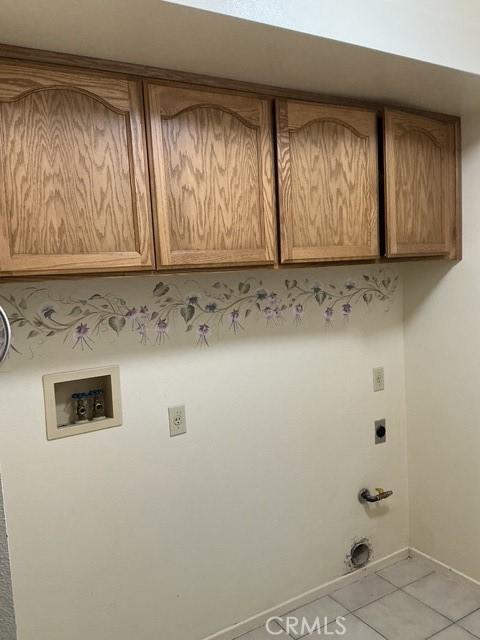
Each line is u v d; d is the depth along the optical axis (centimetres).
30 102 134
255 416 211
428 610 219
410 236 204
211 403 200
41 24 123
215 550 204
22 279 138
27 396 164
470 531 231
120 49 139
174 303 190
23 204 134
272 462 216
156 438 188
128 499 184
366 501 244
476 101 197
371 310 241
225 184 164
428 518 251
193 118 157
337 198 185
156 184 151
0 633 65
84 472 175
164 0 115
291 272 216
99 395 180
